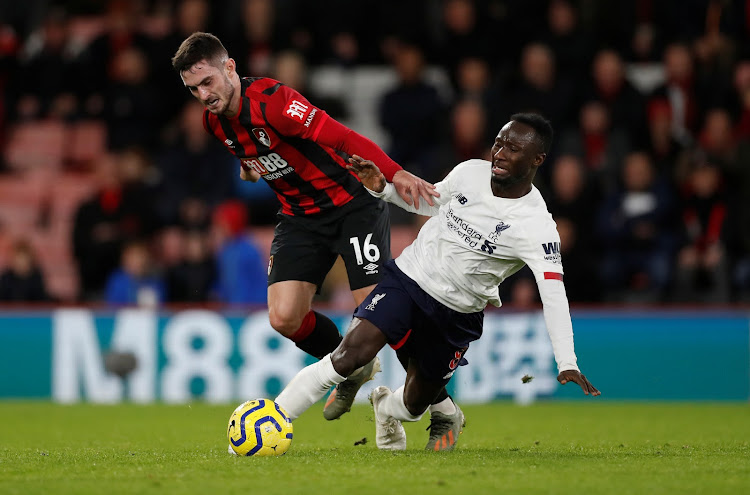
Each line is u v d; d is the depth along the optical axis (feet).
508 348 121.08
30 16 182.70
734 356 122.01
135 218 144.05
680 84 154.51
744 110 150.20
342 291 131.64
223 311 121.19
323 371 58.39
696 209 135.54
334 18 169.48
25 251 134.72
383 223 67.87
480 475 48.67
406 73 151.02
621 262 133.49
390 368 117.80
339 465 52.65
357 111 171.94
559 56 153.89
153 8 179.11
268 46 159.22
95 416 101.24
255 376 120.26
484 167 56.95
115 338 122.31
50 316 123.03
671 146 145.38
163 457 58.29
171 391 121.29
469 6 161.68
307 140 63.82
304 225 67.00
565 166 133.90
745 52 161.17
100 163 157.28
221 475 48.67
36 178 168.66
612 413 105.50
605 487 45.06
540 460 55.67
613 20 163.02
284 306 65.57
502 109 147.54
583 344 122.83
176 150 149.07
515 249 55.67
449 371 59.62
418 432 81.05
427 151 148.66
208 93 60.85
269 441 57.82
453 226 57.06
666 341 122.62
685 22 165.99
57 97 170.91
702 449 65.00
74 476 48.85
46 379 122.83
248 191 147.84
